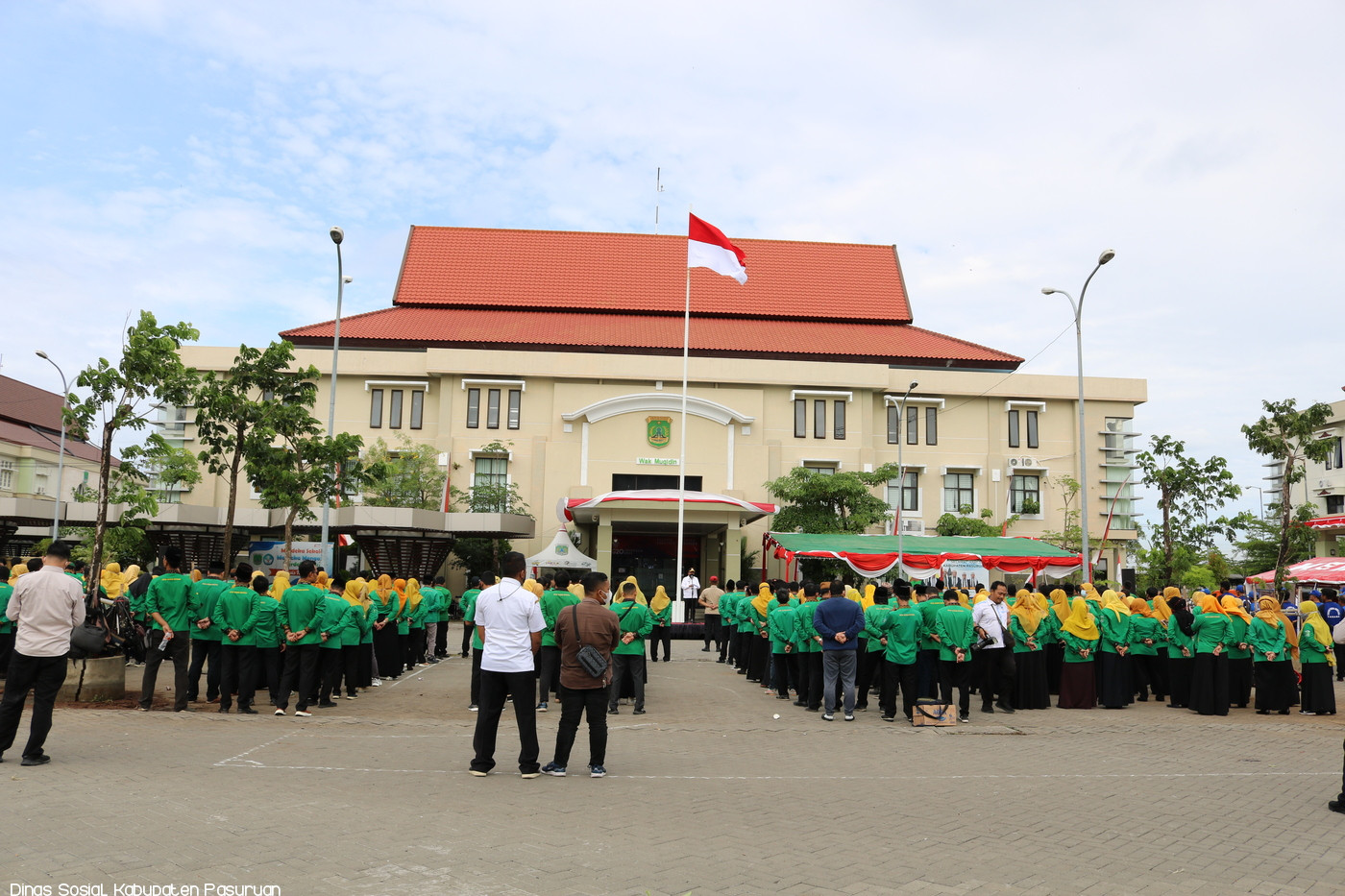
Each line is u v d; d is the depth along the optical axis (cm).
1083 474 2777
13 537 4603
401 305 5106
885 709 1444
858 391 4600
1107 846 711
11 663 895
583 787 871
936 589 1631
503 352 4441
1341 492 4588
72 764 897
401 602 1889
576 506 3628
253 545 3747
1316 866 670
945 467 4662
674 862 630
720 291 5388
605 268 5459
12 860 586
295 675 1362
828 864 640
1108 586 1855
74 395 1622
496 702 919
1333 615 2050
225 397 1948
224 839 645
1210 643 1574
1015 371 4828
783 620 1662
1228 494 3531
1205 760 1128
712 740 1207
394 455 4116
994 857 671
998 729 1341
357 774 904
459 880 576
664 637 2373
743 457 4428
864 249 5778
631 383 4522
